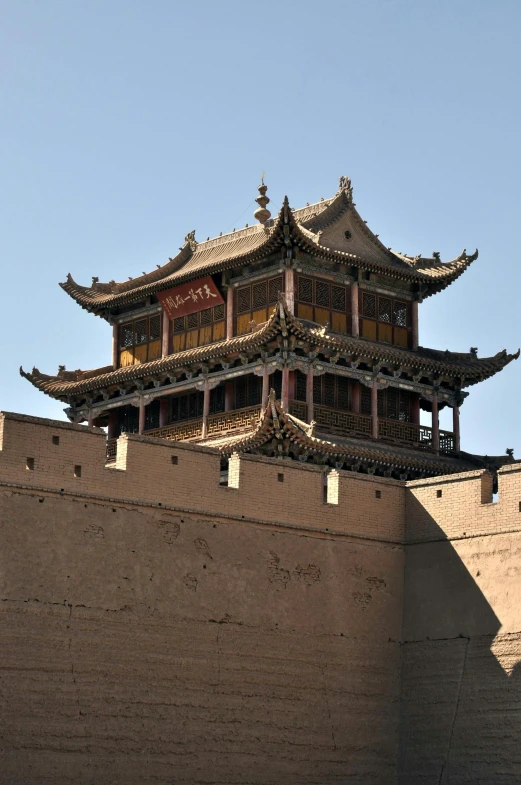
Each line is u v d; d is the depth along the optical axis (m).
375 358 97.00
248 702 59.41
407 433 99.19
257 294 97.94
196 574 59.03
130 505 57.81
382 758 62.50
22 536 54.94
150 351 104.06
